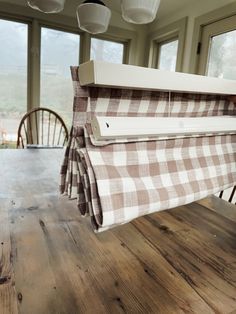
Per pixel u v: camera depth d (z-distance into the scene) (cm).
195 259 53
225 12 206
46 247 55
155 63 306
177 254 55
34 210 74
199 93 51
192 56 243
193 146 55
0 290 42
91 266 49
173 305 41
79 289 43
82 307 39
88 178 43
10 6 234
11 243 56
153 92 46
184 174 53
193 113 53
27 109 271
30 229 63
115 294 42
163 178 50
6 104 263
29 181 100
